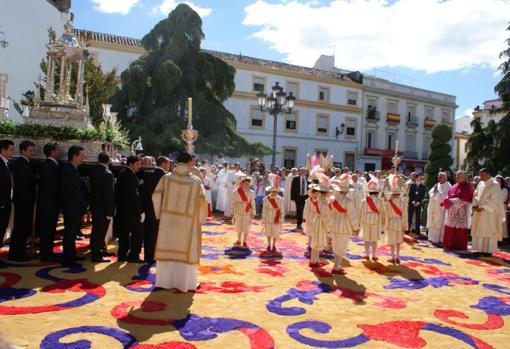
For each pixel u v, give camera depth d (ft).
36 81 70.44
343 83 129.90
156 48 88.38
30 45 69.46
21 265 22.54
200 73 88.53
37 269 21.83
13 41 66.18
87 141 31.81
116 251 27.68
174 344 13.55
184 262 19.12
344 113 130.21
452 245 36.17
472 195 36.11
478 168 87.66
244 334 14.67
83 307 16.52
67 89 37.04
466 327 16.63
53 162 23.63
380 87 137.08
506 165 81.10
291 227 45.01
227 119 89.56
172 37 85.76
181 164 19.94
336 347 13.99
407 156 141.08
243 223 32.40
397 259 28.78
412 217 44.98
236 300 18.43
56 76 53.01
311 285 21.71
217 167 63.21
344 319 16.78
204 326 15.19
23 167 23.27
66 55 36.06
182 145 78.74
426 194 51.39
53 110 33.88
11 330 13.97
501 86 83.15
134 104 86.33
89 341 13.42
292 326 15.67
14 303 16.60
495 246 34.04
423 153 145.79
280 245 33.58
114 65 99.04
